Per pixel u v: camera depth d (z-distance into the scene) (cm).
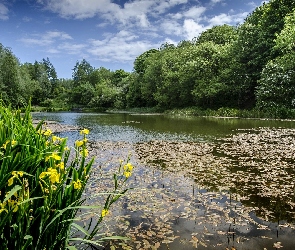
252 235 308
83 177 208
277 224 337
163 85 3844
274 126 1573
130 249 279
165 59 4019
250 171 604
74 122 2189
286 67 2067
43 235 187
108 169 636
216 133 1322
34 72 8181
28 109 222
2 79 3900
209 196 442
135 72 5362
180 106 3772
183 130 1490
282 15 2494
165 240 297
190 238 302
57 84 8875
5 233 170
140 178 554
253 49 2616
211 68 3109
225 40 3522
